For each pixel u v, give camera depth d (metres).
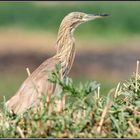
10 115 13.38
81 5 60.66
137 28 57.81
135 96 13.77
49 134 12.32
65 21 20.08
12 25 57.81
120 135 12.31
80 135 12.23
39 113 12.69
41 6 59.81
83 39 55.41
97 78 45.81
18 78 44.59
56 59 18.81
